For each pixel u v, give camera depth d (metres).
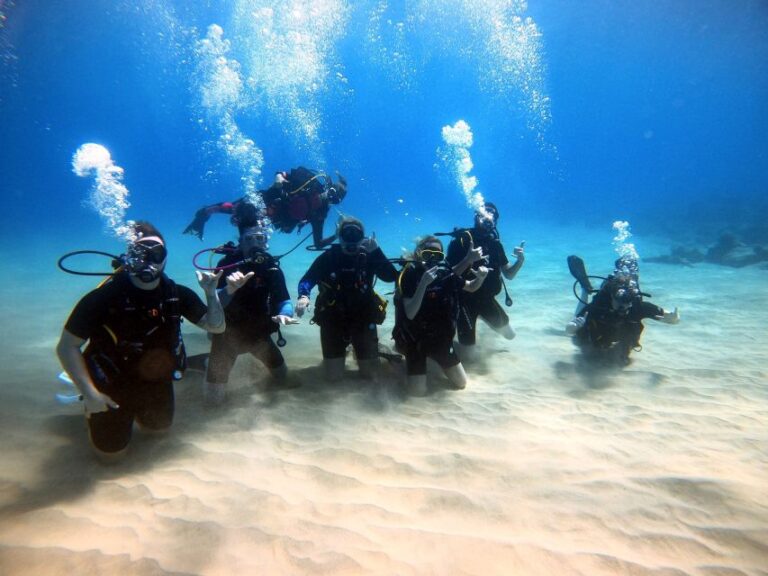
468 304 5.04
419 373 4.16
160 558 2.07
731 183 54.56
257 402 3.97
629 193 49.09
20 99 71.38
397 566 2.03
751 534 2.17
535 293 9.05
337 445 3.21
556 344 5.77
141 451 3.14
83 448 3.17
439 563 2.04
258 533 2.25
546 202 48.91
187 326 6.57
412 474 2.83
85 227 29.50
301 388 4.30
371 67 58.12
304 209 6.29
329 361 4.43
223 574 1.98
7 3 35.78
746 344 5.68
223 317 3.18
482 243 5.20
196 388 4.23
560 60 58.75
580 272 5.42
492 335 6.22
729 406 3.85
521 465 2.89
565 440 3.24
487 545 2.15
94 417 2.87
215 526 2.31
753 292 8.84
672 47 51.41
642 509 2.40
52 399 3.98
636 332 4.92
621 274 4.79
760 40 43.56
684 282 10.14
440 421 3.61
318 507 2.49
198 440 3.29
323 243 6.64
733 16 37.03
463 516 2.40
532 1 36.53
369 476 2.82
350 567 2.02
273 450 3.15
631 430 3.41
